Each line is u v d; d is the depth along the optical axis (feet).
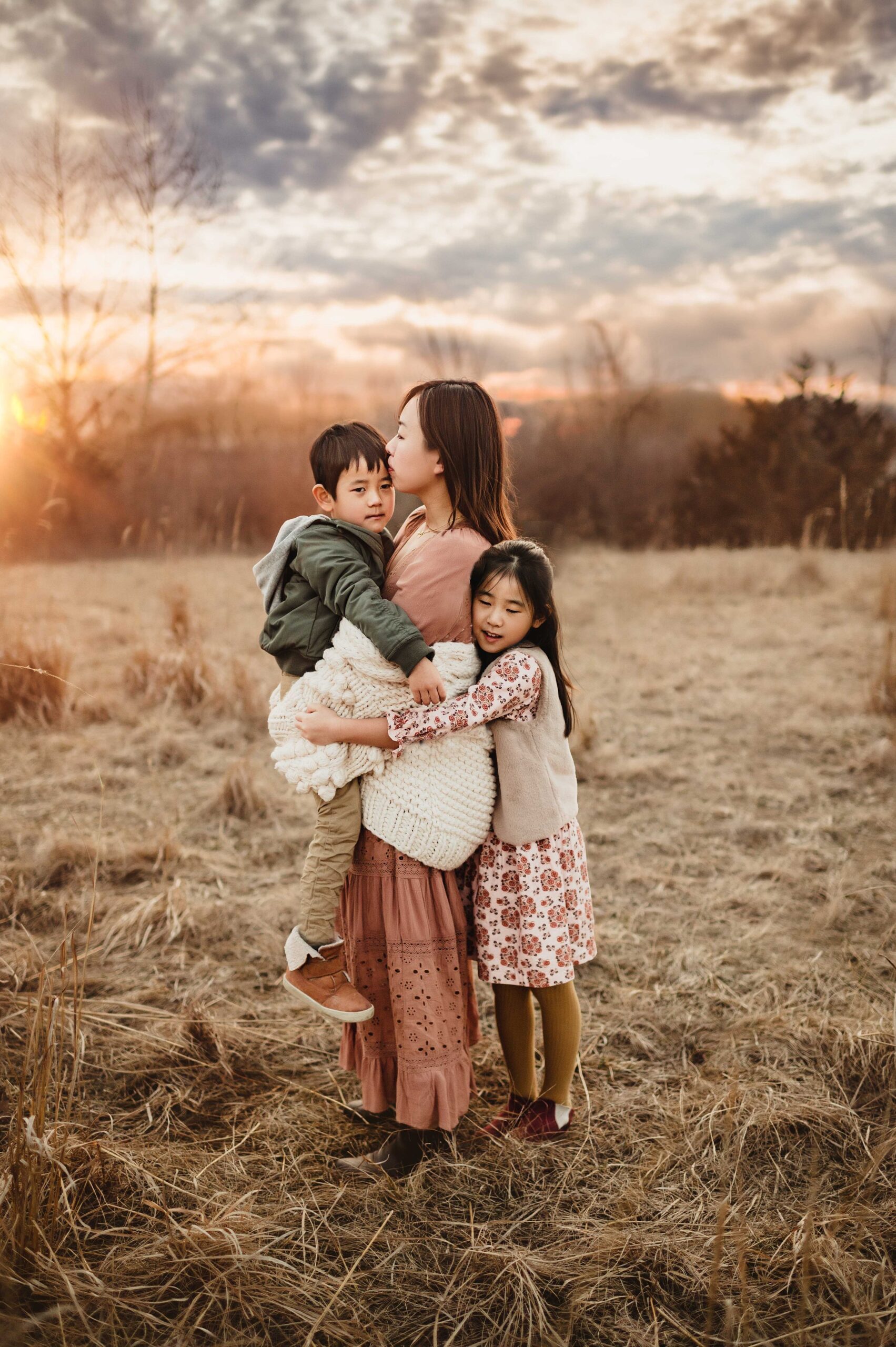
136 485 46.73
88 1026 9.12
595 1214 6.84
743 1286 5.63
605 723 19.31
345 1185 7.18
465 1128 7.82
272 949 10.96
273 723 6.96
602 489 51.21
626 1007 9.70
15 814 14.60
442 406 6.77
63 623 26.17
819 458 44.60
